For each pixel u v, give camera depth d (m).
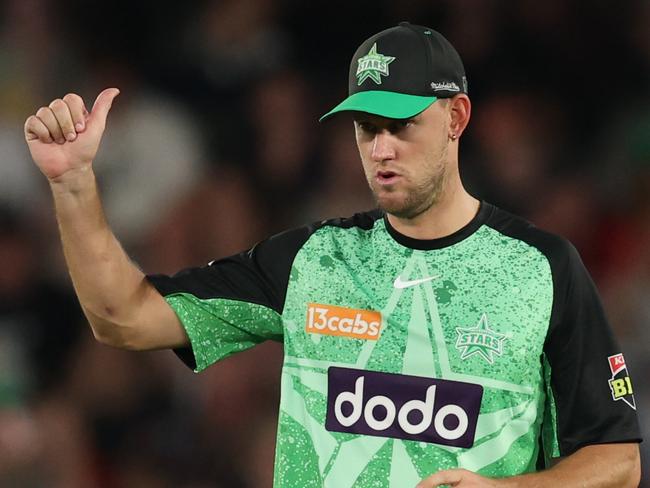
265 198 29.53
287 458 12.06
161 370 25.59
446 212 12.22
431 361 11.87
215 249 28.78
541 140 30.39
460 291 12.00
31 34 31.42
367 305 12.09
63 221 11.73
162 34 31.72
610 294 27.55
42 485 24.06
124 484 24.73
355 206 28.61
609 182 30.00
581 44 31.84
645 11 31.98
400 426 11.84
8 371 25.84
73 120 11.59
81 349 26.11
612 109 31.42
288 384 12.22
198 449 24.95
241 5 31.78
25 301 27.22
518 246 12.14
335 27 31.86
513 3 31.94
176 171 29.78
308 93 30.84
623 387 12.09
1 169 29.05
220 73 31.14
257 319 12.45
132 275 12.08
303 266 12.36
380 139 11.84
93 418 25.16
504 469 11.77
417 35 12.20
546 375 12.08
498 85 31.39
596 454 11.88
